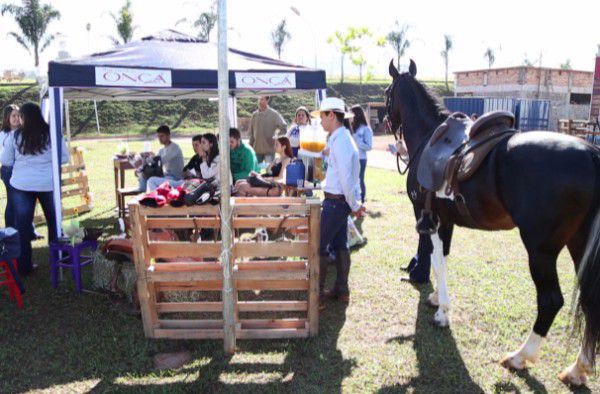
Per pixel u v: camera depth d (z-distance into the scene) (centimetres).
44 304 428
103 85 468
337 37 2598
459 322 384
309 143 530
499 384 299
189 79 498
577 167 257
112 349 347
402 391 295
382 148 2067
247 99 3612
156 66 497
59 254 465
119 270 428
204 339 362
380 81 4709
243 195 539
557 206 259
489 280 471
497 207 298
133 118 3164
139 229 343
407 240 611
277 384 303
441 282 372
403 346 348
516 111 2162
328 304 421
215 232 420
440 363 325
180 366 326
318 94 575
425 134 389
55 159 486
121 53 547
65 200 873
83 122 2997
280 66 578
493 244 597
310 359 333
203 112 3381
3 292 457
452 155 324
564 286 457
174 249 355
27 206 488
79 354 341
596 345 261
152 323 362
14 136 481
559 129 1903
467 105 2266
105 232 658
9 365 328
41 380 311
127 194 665
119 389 299
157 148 1950
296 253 351
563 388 294
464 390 295
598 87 1878
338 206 393
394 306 416
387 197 898
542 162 266
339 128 390
